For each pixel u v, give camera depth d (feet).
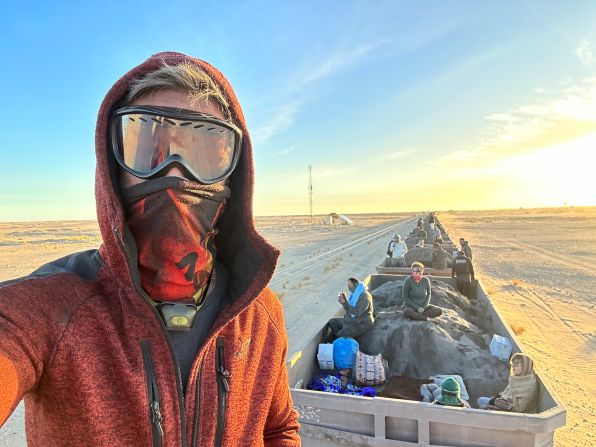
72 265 2.92
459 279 28.53
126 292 2.74
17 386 2.16
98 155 2.63
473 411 8.64
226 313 3.10
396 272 32.45
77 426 2.37
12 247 96.32
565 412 8.45
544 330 28.04
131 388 2.48
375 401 9.21
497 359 16.03
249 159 3.35
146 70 2.81
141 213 2.74
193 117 2.82
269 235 141.38
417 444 8.93
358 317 17.75
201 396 2.83
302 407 9.70
